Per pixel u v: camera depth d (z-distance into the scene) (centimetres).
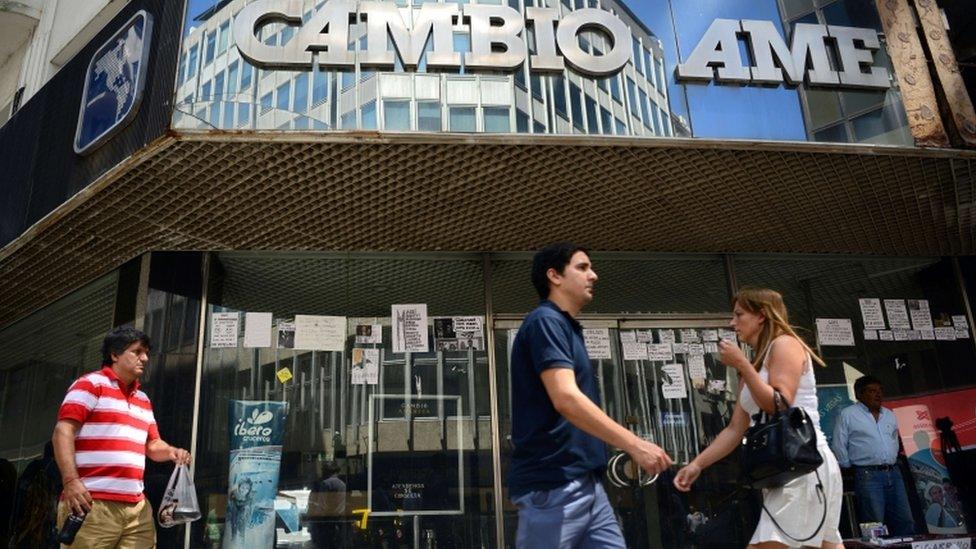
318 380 556
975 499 604
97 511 347
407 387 562
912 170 506
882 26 513
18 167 550
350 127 424
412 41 452
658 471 211
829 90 490
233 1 448
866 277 658
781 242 614
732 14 499
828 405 614
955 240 634
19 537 596
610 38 473
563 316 241
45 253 546
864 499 566
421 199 494
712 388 600
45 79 721
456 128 432
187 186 460
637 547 552
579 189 495
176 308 548
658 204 523
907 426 620
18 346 681
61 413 352
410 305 579
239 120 415
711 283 629
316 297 572
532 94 450
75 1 723
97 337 585
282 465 534
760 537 268
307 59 441
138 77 446
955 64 524
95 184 452
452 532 535
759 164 483
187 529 503
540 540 220
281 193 476
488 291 588
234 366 546
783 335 287
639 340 604
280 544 519
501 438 559
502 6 467
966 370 643
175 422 521
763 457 255
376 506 536
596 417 215
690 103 469
